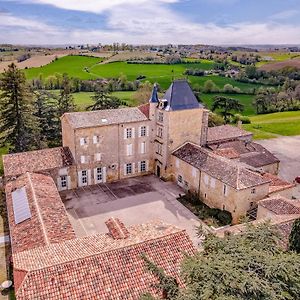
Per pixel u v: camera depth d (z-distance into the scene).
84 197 46.75
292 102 120.06
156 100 51.38
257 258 15.25
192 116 51.44
